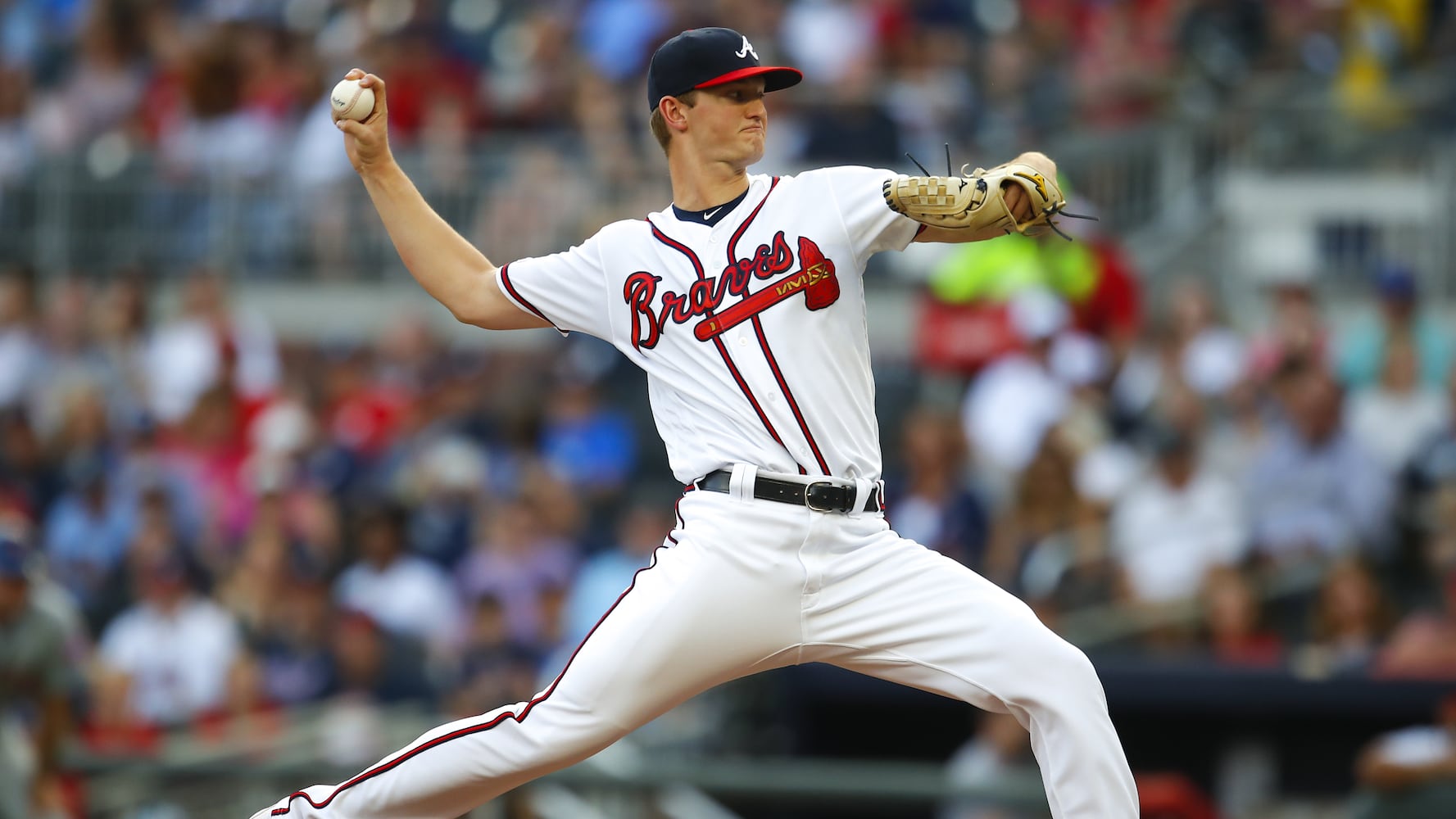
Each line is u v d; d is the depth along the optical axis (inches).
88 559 1624.0
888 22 2060.8
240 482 1694.1
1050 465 1416.1
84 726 1379.2
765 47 2025.1
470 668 1381.6
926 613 599.2
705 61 602.5
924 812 1278.3
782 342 597.9
